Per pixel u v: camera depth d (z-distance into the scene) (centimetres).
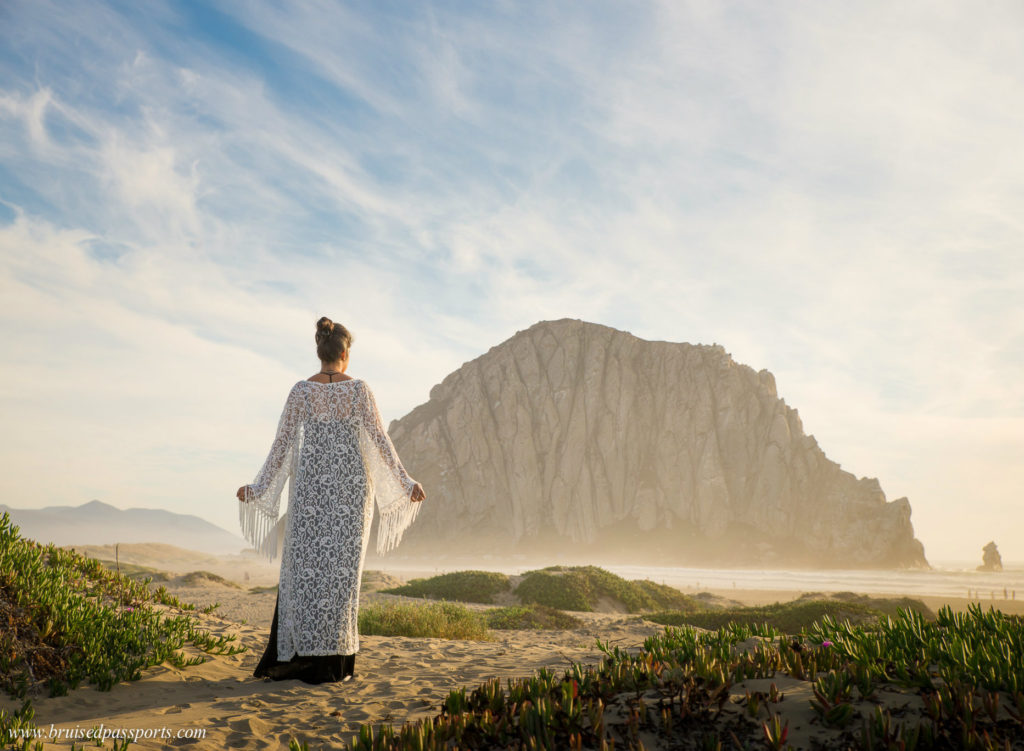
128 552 12444
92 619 621
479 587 2853
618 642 1158
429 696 515
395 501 588
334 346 596
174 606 876
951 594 9919
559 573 3075
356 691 532
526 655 778
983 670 387
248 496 561
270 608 2172
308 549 558
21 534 846
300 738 406
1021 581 12838
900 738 311
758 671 440
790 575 15888
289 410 580
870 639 482
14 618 559
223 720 441
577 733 325
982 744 297
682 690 390
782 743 317
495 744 335
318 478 568
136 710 470
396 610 1280
